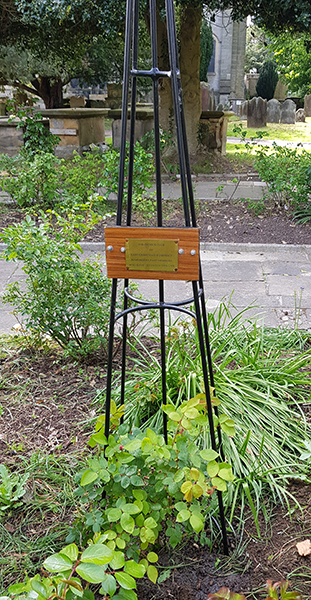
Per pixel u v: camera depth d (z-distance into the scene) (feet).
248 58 124.77
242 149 46.65
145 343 12.05
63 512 7.11
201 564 6.38
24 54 40.91
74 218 11.35
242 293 16.48
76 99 54.13
